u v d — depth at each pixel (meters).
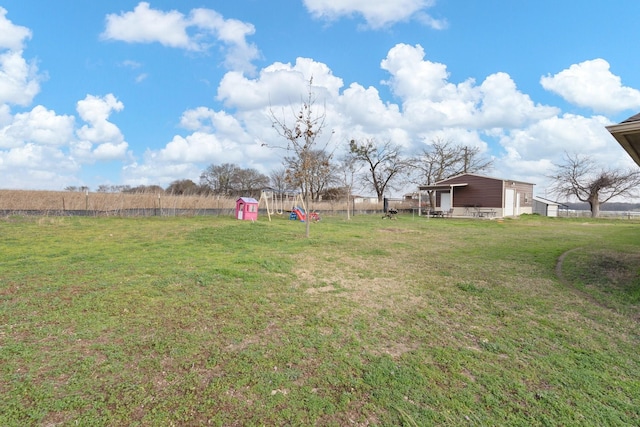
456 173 37.72
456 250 8.74
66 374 2.45
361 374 2.64
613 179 30.45
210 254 7.01
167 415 2.09
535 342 3.30
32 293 4.14
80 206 16.64
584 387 2.54
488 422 2.14
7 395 2.18
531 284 5.43
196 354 2.83
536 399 2.39
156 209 18.20
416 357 2.94
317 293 4.67
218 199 21.09
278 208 25.36
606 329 3.65
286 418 2.11
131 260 6.13
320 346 3.07
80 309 3.69
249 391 2.37
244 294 4.45
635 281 5.57
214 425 2.03
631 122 4.66
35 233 9.36
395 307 4.22
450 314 4.03
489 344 3.24
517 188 27.17
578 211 35.50
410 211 33.16
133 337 3.09
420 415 2.18
